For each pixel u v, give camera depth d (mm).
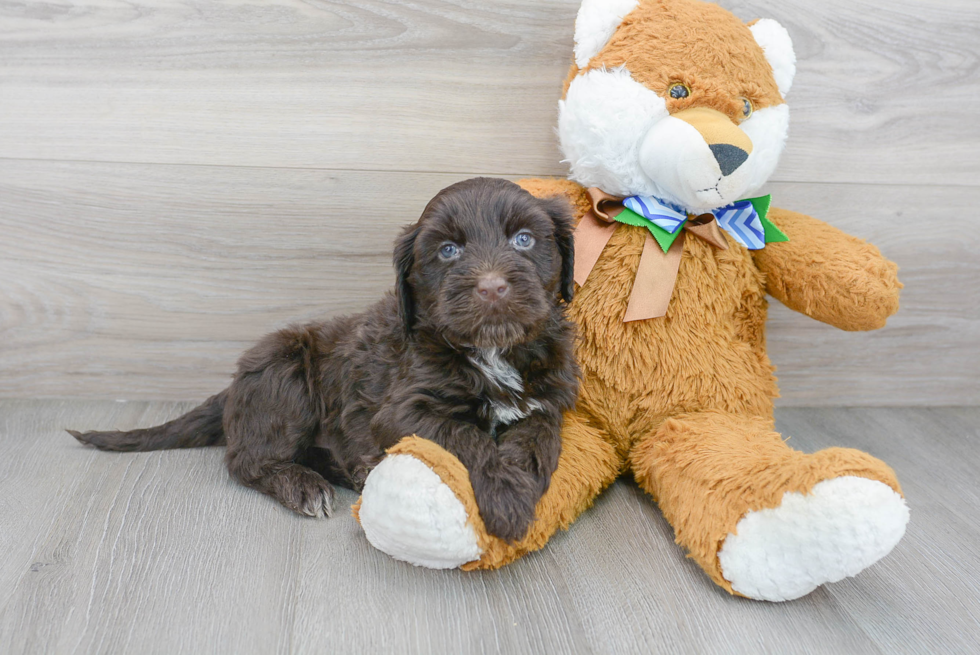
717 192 720
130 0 810
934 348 945
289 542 701
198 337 896
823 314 770
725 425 738
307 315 897
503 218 664
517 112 858
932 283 924
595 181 771
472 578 668
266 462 766
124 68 824
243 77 833
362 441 741
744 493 654
